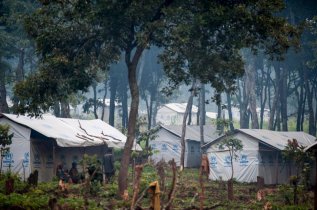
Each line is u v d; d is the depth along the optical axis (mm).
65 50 44406
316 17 80812
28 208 31953
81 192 42625
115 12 41000
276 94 104250
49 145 59031
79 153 64688
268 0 41406
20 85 43719
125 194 37844
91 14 41281
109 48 47094
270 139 69562
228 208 39656
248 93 102062
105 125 72625
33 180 45719
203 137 94750
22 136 55562
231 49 46375
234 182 66625
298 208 37375
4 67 86250
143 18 42219
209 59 45812
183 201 40094
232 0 41906
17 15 78625
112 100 113562
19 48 89438
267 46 44531
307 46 99812
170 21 42844
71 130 61562
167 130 98188
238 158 69938
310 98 104812
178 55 47125
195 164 98438
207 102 49625
